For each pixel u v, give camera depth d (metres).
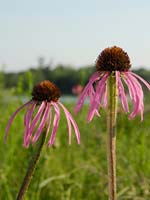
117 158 1.00
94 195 0.91
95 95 0.50
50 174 0.92
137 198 0.84
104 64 0.52
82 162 1.02
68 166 1.03
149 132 1.16
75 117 1.30
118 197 0.83
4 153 0.94
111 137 0.49
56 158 1.00
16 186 0.86
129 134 1.16
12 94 1.09
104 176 0.92
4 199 0.81
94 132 1.23
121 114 1.09
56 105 0.53
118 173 0.94
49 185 0.89
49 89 0.53
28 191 0.82
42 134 0.50
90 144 1.20
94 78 0.52
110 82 0.51
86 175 0.97
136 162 0.98
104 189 0.90
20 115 1.00
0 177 0.86
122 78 0.52
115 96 0.50
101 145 1.16
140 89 0.52
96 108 0.51
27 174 0.48
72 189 0.91
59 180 0.90
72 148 1.13
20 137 0.96
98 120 1.28
